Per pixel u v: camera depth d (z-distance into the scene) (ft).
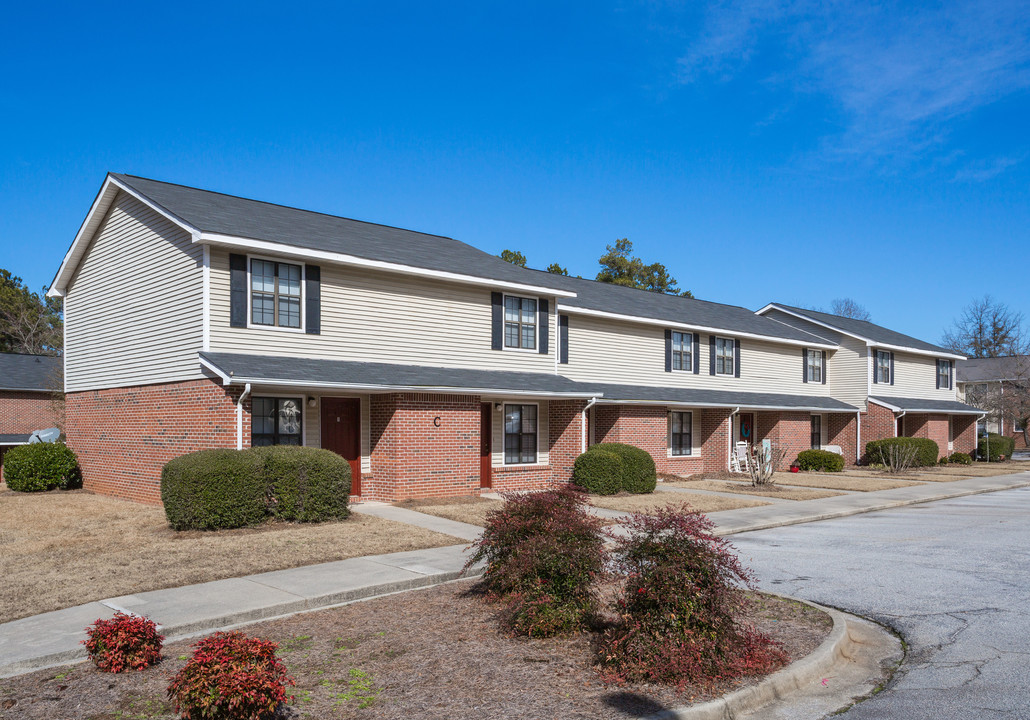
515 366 68.80
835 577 34.30
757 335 99.25
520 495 29.14
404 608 27.50
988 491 80.02
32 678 20.33
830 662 22.17
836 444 114.83
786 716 18.47
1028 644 23.77
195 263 50.90
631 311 84.02
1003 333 225.56
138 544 38.14
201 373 49.62
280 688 16.75
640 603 20.83
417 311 61.21
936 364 131.03
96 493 63.36
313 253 53.31
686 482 80.84
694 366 92.17
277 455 45.11
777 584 32.96
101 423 63.31
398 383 53.98
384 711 17.72
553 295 71.77
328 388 51.29
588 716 17.46
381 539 40.16
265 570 32.81
